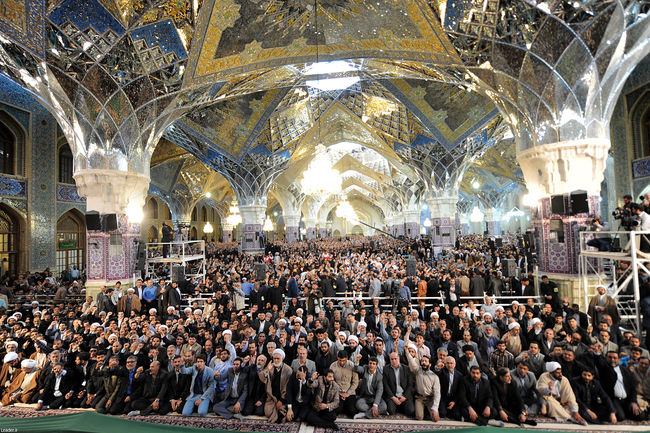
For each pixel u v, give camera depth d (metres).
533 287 7.43
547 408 4.00
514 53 7.34
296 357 5.03
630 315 6.21
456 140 14.61
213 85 9.10
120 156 8.36
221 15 7.60
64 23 6.99
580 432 3.66
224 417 4.23
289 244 23.95
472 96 13.14
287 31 8.21
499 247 16.16
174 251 11.65
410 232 24.47
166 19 7.52
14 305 8.55
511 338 4.96
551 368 4.03
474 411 3.97
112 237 8.16
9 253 11.70
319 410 4.07
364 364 4.84
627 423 3.81
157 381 4.48
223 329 5.55
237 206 17.88
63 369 4.62
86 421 3.28
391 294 7.64
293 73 9.87
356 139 17.80
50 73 7.43
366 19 7.88
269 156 16.27
